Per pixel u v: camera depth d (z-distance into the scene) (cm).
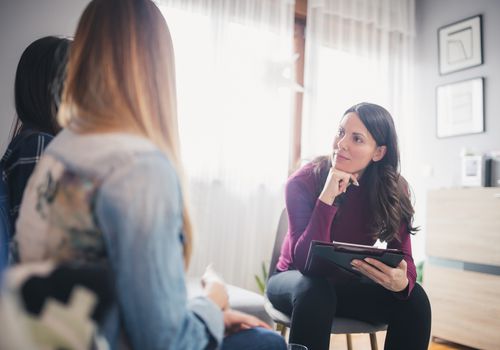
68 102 62
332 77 333
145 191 50
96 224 49
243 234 288
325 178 151
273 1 307
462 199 270
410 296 124
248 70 293
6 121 220
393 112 358
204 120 274
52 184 52
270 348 75
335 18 338
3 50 220
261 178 298
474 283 259
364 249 114
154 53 64
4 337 33
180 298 53
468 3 338
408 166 366
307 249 133
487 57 322
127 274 48
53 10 233
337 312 139
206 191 273
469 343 258
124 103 59
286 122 309
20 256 55
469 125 330
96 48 61
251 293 182
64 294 44
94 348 44
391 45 364
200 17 274
